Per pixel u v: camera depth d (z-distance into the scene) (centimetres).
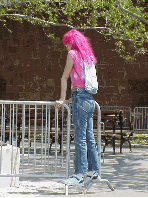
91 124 515
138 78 2055
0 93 2073
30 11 1612
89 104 502
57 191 517
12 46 2059
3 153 548
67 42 516
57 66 2061
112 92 2059
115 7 1522
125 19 1504
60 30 2048
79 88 498
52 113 1033
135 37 1513
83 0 1492
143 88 2061
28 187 549
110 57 2050
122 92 2059
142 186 590
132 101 2062
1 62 2067
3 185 545
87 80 498
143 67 2052
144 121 1922
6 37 2056
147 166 827
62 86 504
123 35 1542
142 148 1209
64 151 1074
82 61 501
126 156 1004
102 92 2062
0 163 539
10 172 555
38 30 2055
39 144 1271
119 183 615
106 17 1527
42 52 2059
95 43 2044
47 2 1583
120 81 2062
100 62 2055
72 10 1614
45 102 545
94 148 515
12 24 2052
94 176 515
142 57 2048
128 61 2053
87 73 500
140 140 1409
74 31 524
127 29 1500
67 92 2039
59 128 1044
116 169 780
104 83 2064
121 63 2055
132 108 2055
